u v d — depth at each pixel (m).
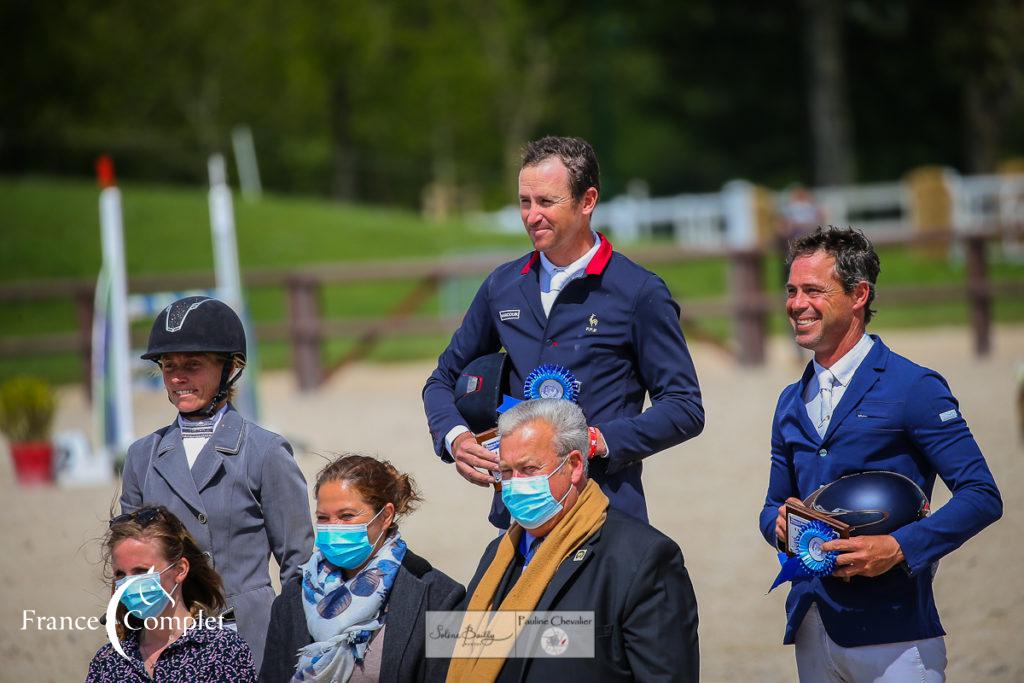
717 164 126.12
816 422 10.20
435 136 108.62
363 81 99.81
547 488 9.58
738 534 20.94
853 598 9.80
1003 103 101.12
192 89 99.19
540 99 120.06
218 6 95.62
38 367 48.94
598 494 9.84
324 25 94.81
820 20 92.19
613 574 9.48
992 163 98.75
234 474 10.95
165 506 10.82
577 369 10.74
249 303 56.88
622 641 9.46
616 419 10.71
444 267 42.69
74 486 27.08
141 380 27.98
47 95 95.44
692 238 71.06
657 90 122.94
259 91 99.81
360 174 112.19
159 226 64.38
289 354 51.06
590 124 127.12
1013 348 43.16
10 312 55.47
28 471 27.23
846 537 9.35
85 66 93.50
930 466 10.02
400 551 10.23
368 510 9.96
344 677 9.83
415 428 32.19
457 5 116.06
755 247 42.28
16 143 98.94
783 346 47.72
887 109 109.94
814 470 10.08
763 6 107.25
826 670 10.07
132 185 102.44
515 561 10.11
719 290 57.31
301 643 9.99
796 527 9.60
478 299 11.69
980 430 27.48
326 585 10.04
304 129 105.38
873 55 107.06
